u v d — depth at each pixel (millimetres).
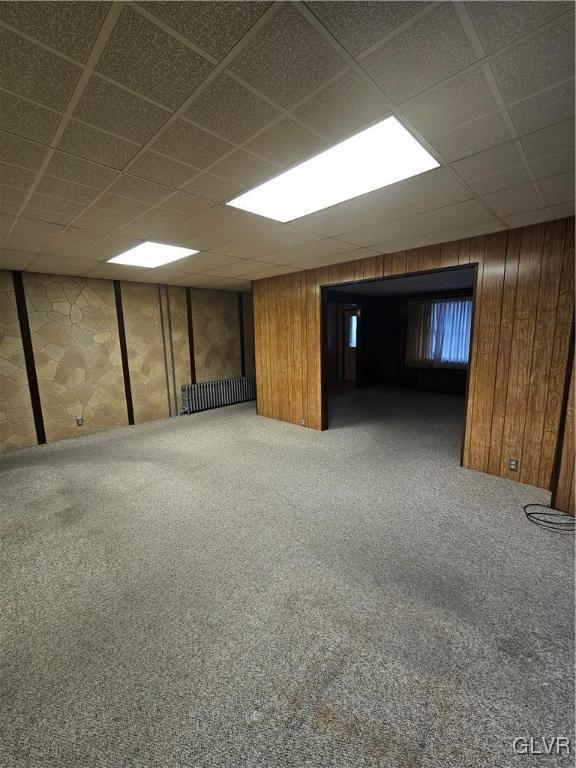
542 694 1416
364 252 4051
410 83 1323
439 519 2752
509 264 3229
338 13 1033
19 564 2297
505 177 2117
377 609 1869
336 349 10305
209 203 2465
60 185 2139
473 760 1211
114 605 1940
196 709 1396
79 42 1109
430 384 8367
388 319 8914
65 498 3219
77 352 5199
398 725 1323
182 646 1676
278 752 1248
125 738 1300
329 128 1607
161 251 3811
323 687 1468
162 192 2270
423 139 1708
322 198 2398
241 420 6078
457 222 2961
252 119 1538
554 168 2006
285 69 1245
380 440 4805
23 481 3607
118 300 5625
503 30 1091
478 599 1926
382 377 9250
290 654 1622
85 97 1366
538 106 1456
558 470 2838
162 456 4324
